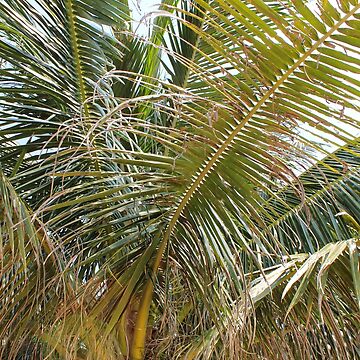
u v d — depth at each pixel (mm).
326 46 1005
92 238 1867
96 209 1823
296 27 1000
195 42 2408
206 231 1505
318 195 2133
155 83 2652
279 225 2207
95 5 1772
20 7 1729
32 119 1846
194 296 1739
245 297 1431
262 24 1027
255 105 1160
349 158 2145
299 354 1798
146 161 1381
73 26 1801
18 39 2016
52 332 1569
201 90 2348
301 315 1769
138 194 1474
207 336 1665
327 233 2074
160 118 2158
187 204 1503
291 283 1433
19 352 1688
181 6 2459
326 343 1749
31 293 1605
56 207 1382
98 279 1563
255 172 1294
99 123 1223
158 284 1728
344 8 942
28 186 1942
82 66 1839
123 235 1816
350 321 1782
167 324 1840
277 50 1053
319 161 1196
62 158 1914
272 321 1772
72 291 1530
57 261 1551
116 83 2594
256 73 1112
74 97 1857
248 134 1216
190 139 1273
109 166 1916
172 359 1696
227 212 1448
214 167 1333
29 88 1855
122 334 1679
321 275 1368
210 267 1545
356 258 1433
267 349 1782
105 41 1854
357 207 2080
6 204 1250
